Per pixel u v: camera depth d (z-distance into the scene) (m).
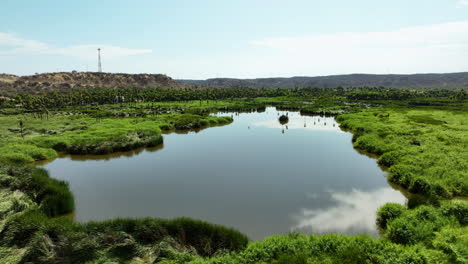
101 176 31.11
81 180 29.80
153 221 17.27
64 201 21.53
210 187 27.69
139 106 111.94
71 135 47.22
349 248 14.45
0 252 14.42
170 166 34.78
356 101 128.50
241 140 50.31
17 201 19.50
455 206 17.86
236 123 71.56
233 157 38.81
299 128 62.66
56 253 14.46
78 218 21.11
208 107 104.75
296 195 25.44
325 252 14.43
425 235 15.50
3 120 69.19
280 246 14.91
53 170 33.19
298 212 22.05
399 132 46.22
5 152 35.72
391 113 76.50
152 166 34.81
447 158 30.19
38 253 14.38
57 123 64.44
